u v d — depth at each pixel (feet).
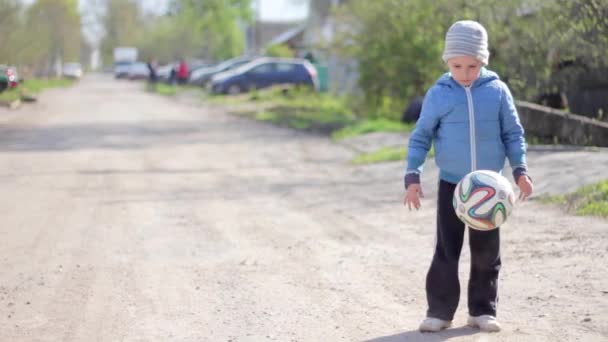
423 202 46.98
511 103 22.59
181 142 87.04
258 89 180.86
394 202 47.73
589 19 61.46
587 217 38.42
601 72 69.05
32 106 148.25
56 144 83.61
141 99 186.19
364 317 25.52
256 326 25.02
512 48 72.23
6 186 55.57
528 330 23.39
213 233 39.63
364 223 41.57
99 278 31.19
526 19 71.31
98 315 26.50
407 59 95.71
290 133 97.35
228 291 29.07
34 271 32.37
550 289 27.53
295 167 66.59
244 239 38.11
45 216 44.47
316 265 32.71
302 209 46.39
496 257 23.17
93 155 74.38
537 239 34.96
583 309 25.11
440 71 93.40
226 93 180.96
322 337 23.72
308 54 208.44
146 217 44.06
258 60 214.48
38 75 290.76
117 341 23.94
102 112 137.08
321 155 74.79
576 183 44.75
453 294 23.39
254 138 91.50
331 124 103.09
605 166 47.19
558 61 70.33
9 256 35.04
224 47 375.45
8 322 25.93
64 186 55.67
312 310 26.50
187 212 45.60
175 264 33.32
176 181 58.34
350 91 126.52
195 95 194.70
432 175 55.16
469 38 21.86
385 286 29.25
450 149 22.40
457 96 22.30
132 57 427.74
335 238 37.93
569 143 61.67
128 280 30.83
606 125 58.80
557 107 75.87
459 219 22.98
